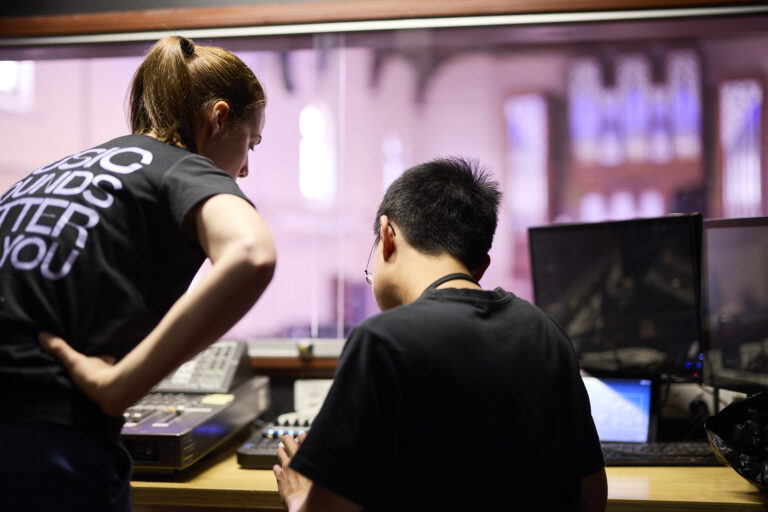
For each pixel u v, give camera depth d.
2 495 0.74
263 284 0.77
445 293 0.80
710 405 1.58
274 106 3.85
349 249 4.11
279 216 3.97
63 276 0.79
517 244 4.11
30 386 0.76
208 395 1.56
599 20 1.77
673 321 1.51
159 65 0.95
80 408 0.78
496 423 0.75
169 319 0.75
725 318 1.46
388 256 0.89
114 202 0.83
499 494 0.75
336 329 2.17
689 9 1.74
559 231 1.63
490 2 1.78
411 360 0.72
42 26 1.92
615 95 3.99
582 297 1.62
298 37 1.90
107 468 0.81
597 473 0.88
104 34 1.91
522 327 0.81
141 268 0.84
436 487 0.74
